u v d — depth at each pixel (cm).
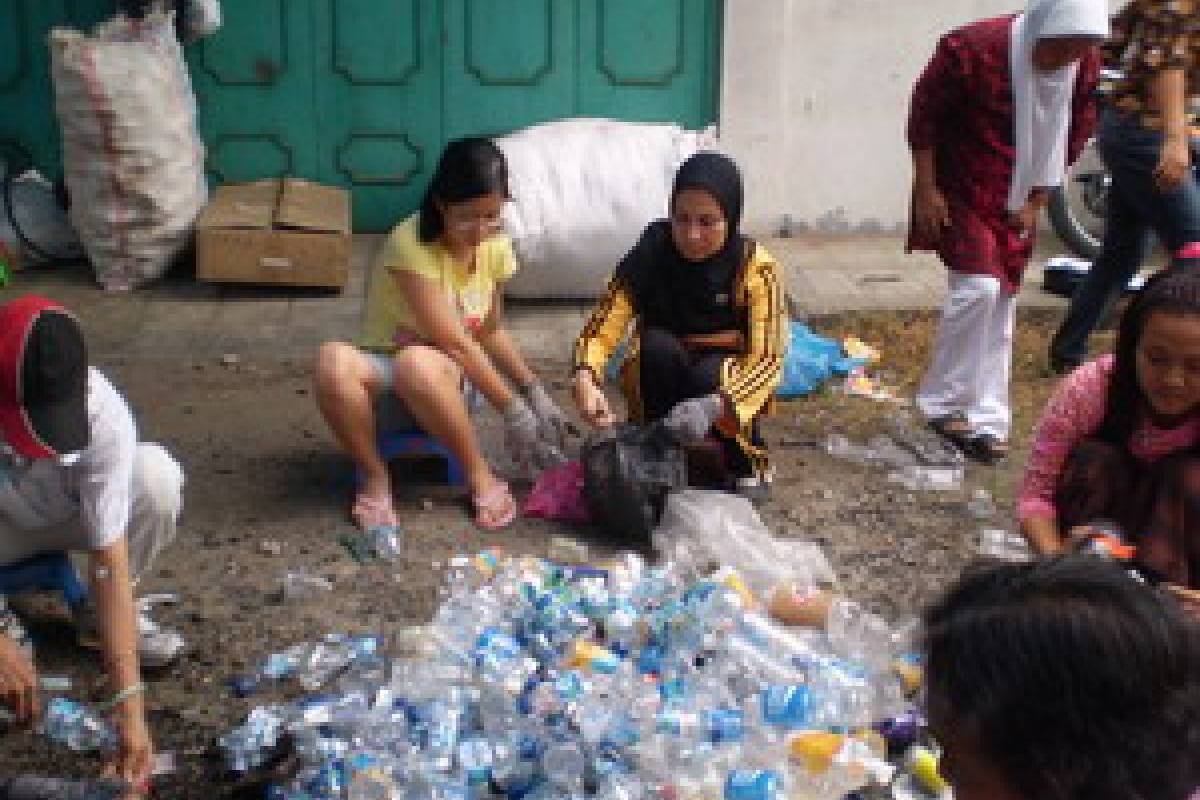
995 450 489
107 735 328
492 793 295
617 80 719
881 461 488
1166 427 304
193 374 562
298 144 719
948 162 473
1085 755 121
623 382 450
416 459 480
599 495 421
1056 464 322
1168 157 484
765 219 738
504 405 434
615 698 312
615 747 297
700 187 411
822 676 322
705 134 662
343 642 365
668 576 375
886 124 726
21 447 269
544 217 615
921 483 471
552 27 709
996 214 472
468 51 711
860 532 436
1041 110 455
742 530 409
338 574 405
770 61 707
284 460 485
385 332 438
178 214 652
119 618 296
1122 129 506
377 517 430
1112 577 129
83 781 306
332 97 712
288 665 354
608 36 711
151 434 504
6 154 703
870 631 352
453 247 425
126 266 648
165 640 353
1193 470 301
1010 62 450
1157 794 122
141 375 560
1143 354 287
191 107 669
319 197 688
